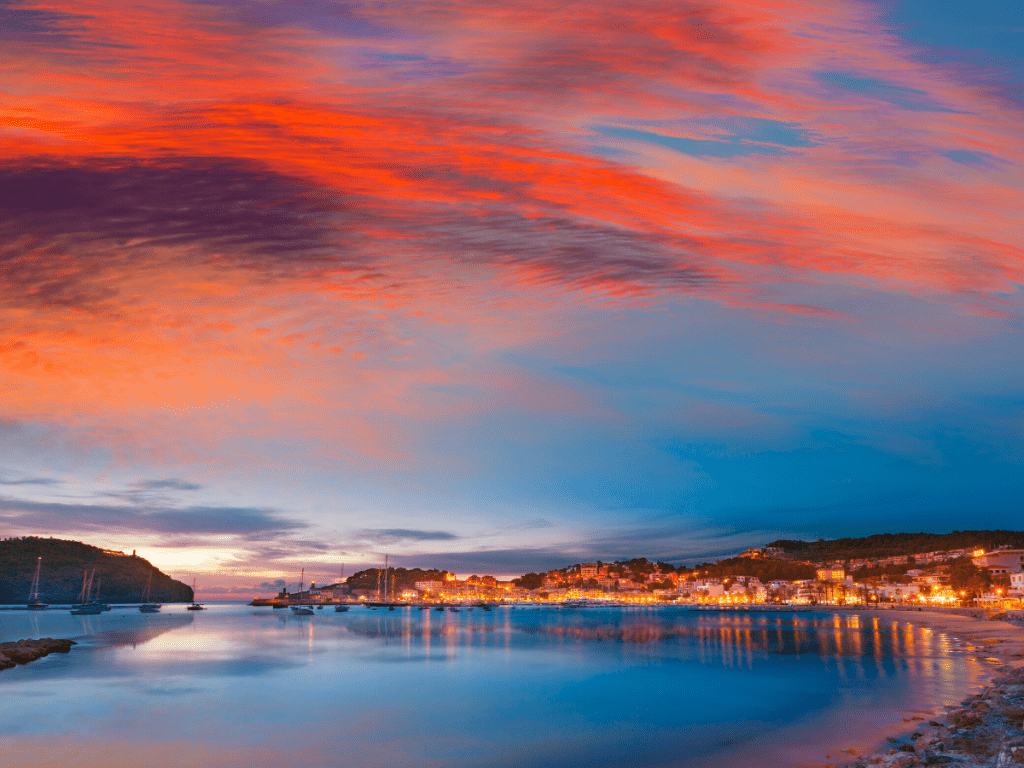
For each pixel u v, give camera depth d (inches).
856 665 2529.5
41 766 1175.6
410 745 1311.5
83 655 3213.6
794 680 2126.0
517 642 4067.4
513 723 1507.1
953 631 4512.8
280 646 3779.5
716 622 7116.1
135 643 4005.9
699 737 1338.6
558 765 1160.8
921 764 943.0
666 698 1812.3
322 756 1236.5
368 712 1652.3
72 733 1429.6
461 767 1157.7
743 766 1109.1
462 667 2647.6
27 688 2094.0
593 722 1504.7
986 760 935.0
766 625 6264.8
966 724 1235.9
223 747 1304.1
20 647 3282.5
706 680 2172.7
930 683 1977.1
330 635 4862.2
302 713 1646.2
